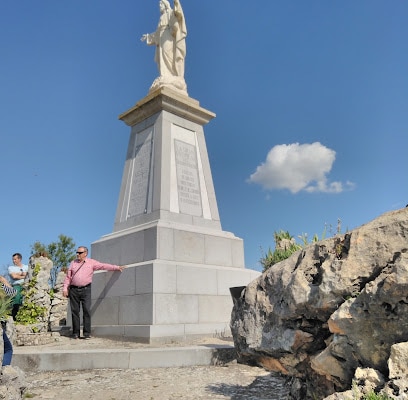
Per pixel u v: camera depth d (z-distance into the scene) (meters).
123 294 9.67
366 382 2.88
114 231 11.56
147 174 11.31
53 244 25.09
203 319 9.66
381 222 3.34
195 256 10.35
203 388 5.37
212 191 11.92
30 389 5.36
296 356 3.79
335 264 3.42
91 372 6.43
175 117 11.88
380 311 2.98
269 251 8.99
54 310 11.88
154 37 12.98
